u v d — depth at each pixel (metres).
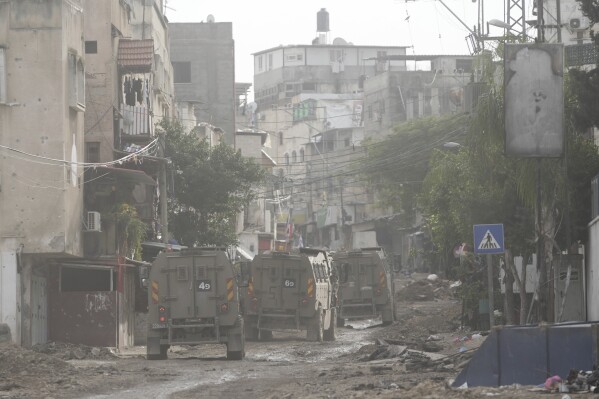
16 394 47.44
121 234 94.75
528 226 77.75
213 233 130.88
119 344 90.56
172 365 68.00
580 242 81.44
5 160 83.38
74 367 61.12
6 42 83.75
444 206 92.19
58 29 83.69
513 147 61.12
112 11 104.00
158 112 141.75
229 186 130.88
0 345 61.06
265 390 48.56
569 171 75.56
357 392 43.81
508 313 81.81
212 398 45.50
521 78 60.97
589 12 71.00
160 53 149.12
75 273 91.19
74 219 86.94
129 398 45.78
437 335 93.94
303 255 97.25
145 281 80.56
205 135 175.88
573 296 76.62
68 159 85.50
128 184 99.81
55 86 83.50
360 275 123.06
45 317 88.25
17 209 83.25
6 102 83.44
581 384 40.78
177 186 128.88
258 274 97.38
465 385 43.88
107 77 102.50
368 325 124.50
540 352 43.41
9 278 82.25
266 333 100.38
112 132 102.25
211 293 74.50
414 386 44.88
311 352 81.88
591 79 69.69
